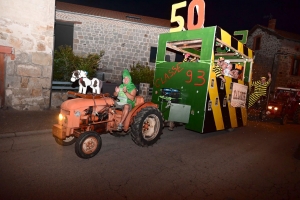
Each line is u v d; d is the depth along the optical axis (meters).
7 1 6.37
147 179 3.49
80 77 4.45
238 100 6.88
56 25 13.30
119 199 2.90
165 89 5.75
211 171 4.02
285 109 9.98
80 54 13.99
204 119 5.48
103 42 14.37
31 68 7.04
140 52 15.19
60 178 3.29
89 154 3.99
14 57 6.71
